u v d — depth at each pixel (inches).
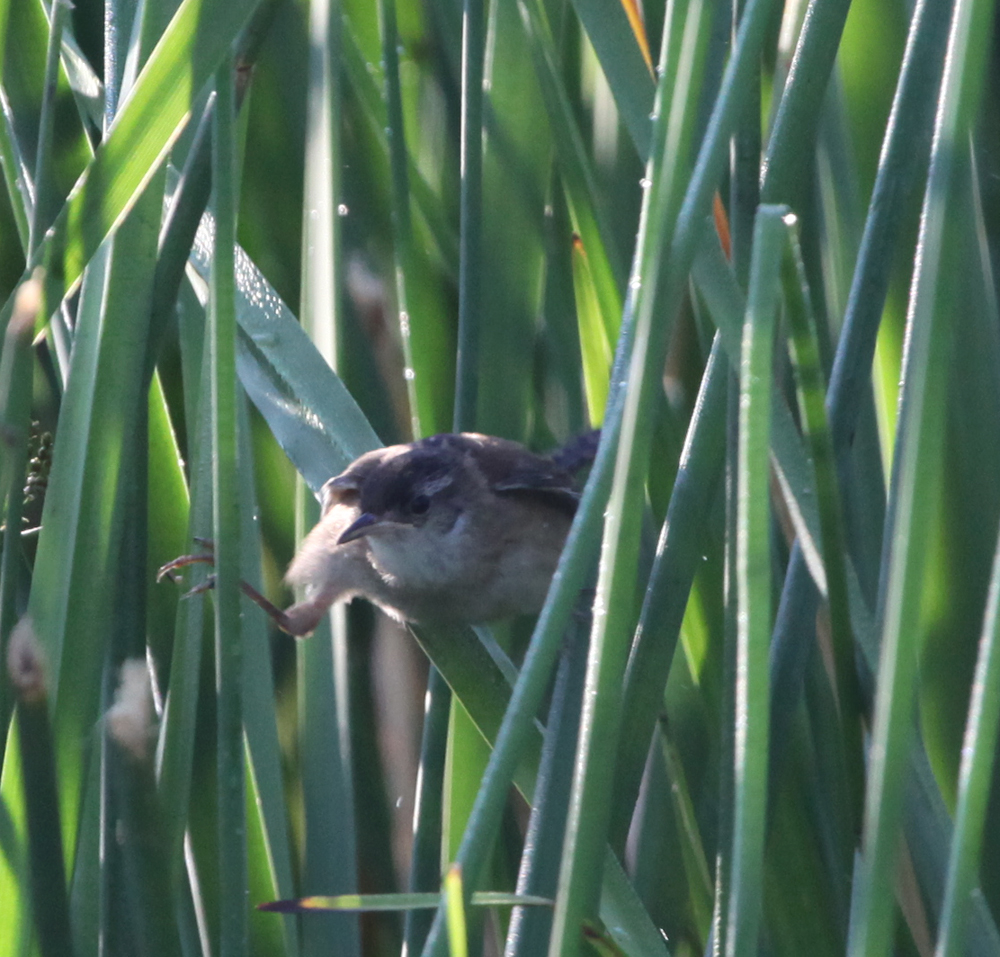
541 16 248.7
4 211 257.6
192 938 212.8
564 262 287.0
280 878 223.8
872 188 246.4
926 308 122.3
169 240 183.8
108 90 190.2
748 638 122.5
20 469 155.2
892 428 236.5
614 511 131.2
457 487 257.1
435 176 297.1
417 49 298.5
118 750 150.1
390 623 297.3
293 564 261.3
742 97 134.3
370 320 296.7
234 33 160.2
